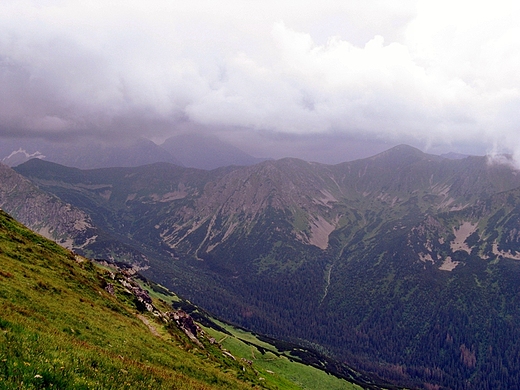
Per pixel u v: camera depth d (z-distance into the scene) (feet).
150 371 91.04
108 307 201.05
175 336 224.33
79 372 63.00
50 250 251.39
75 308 154.10
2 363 52.19
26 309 114.52
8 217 275.39
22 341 66.39
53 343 74.79
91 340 120.26
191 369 153.48
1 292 119.85
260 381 260.21
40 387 49.75
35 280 161.58
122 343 136.46
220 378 161.89
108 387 62.85
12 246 207.00
